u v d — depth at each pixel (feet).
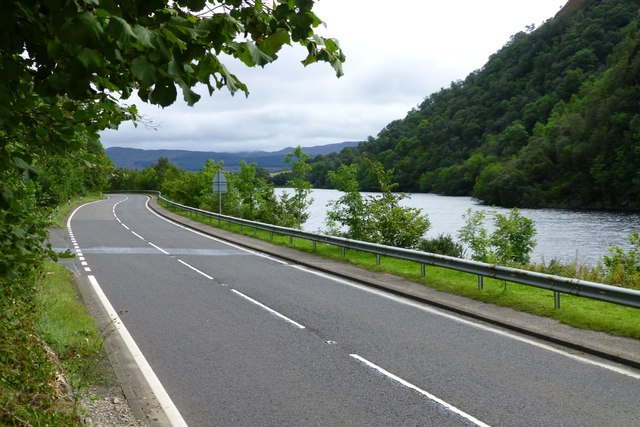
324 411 20.40
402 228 67.10
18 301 22.48
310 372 24.81
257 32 8.69
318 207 209.77
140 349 28.14
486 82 606.96
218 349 28.30
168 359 26.55
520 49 605.73
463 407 20.81
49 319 28.48
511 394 22.17
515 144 410.52
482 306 37.63
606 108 296.10
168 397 21.70
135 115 12.57
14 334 19.33
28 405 15.43
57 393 18.22
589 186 280.31
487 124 506.48
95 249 69.56
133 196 271.49
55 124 10.66
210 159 160.86
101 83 8.84
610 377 24.30
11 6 6.57
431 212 214.69
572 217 212.43
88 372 23.04
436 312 37.17
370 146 606.55
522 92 522.06
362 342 29.78
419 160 492.13
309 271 54.90
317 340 30.14
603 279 45.42
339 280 49.73
